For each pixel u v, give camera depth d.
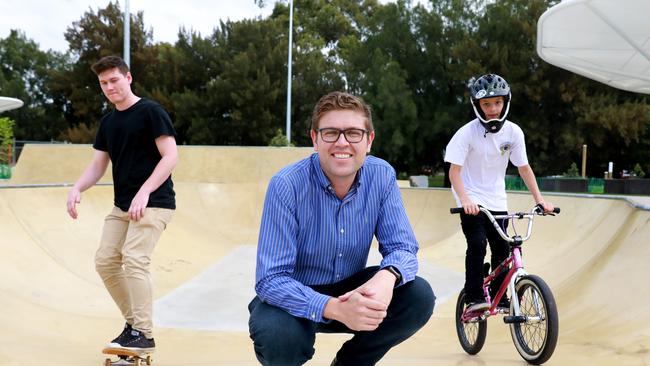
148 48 39.06
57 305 5.95
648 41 9.67
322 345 5.08
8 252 6.89
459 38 29.97
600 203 8.06
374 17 32.41
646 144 30.81
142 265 3.60
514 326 3.80
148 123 3.68
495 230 4.02
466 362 3.80
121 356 3.79
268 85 33.22
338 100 2.18
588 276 5.92
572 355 3.70
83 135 36.66
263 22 36.19
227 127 33.53
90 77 39.34
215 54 34.62
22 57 50.66
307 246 2.32
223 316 6.42
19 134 46.03
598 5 8.68
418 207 13.96
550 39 10.43
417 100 30.59
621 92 29.48
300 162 2.34
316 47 43.66
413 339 5.34
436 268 9.20
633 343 3.76
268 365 2.28
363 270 2.49
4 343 4.12
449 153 3.98
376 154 31.09
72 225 8.75
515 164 4.09
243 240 12.07
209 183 14.09
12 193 8.27
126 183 3.72
